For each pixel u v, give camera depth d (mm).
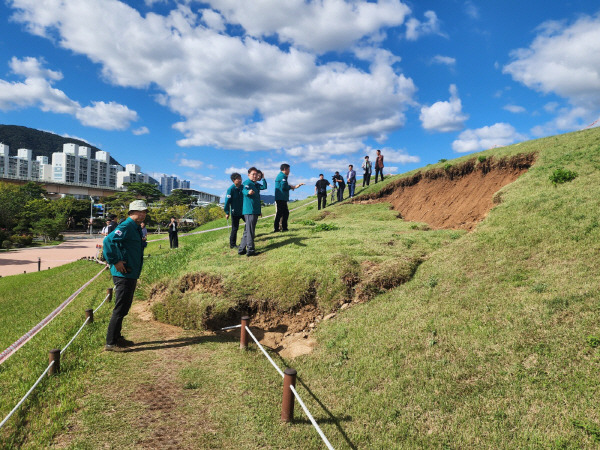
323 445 3699
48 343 6340
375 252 8281
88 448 3453
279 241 9953
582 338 4008
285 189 11555
